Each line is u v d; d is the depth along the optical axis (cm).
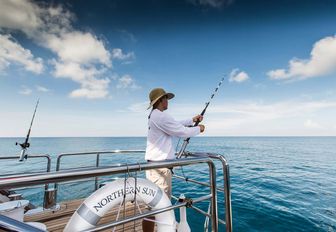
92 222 139
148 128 215
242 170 1311
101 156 2072
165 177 204
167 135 203
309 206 614
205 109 256
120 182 159
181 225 197
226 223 180
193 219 498
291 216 530
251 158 2086
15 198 227
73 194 728
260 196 709
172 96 233
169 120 192
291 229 462
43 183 92
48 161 307
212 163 173
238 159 1977
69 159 1916
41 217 267
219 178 927
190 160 154
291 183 943
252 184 903
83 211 141
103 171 111
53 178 94
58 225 253
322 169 1407
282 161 1858
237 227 469
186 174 1076
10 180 82
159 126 196
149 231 197
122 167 119
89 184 855
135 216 132
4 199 269
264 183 927
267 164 1625
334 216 532
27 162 1750
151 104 214
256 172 1236
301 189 831
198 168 1252
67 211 289
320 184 934
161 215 169
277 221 500
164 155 198
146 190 166
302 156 2406
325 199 692
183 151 208
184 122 244
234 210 566
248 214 539
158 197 169
